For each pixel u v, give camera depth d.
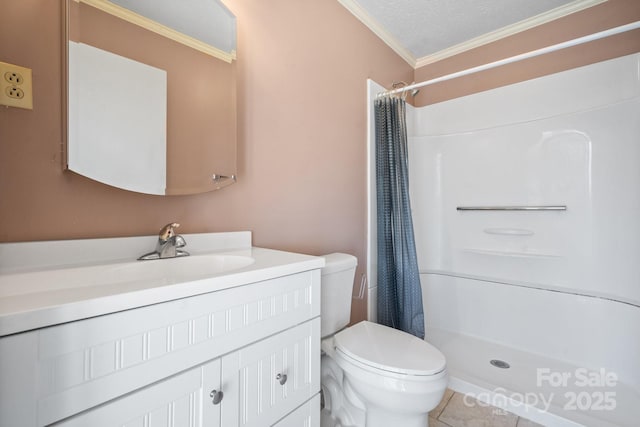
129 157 0.89
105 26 0.86
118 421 0.50
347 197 1.72
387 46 2.14
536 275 1.89
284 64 1.36
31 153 0.73
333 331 1.28
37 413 0.42
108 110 0.86
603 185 1.66
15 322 0.40
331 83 1.62
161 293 0.54
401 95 1.92
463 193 2.21
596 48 1.81
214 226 1.10
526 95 2.03
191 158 1.04
